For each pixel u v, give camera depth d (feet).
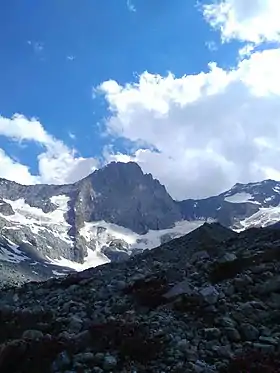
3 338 80.79
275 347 60.64
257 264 92.99
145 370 57.62
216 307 74.74
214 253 121.39
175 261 128.57
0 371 65.67
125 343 64.34
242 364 56.34
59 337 70.33
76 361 62.64
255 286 80.12
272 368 54.70
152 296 84.58
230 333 65.21
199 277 93.15
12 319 87.86
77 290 108.78
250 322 69.26
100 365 60.90
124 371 57.93
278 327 66.80
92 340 67.82
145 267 123.03
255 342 63.36
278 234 125.80
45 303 100.42
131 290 94.89
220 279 90.58
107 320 74.33
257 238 129.49
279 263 91.50
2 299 115.55
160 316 73.61
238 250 114.52
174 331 67.67
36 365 64.75
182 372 55.26
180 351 61.26
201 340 64.59
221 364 57.26
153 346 62.85
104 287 103.91
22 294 118.42
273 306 73.56
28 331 76.13
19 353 67.67
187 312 74.79
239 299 77.15
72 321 78.43
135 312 79.97
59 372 61.31
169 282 92.73
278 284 78.79
